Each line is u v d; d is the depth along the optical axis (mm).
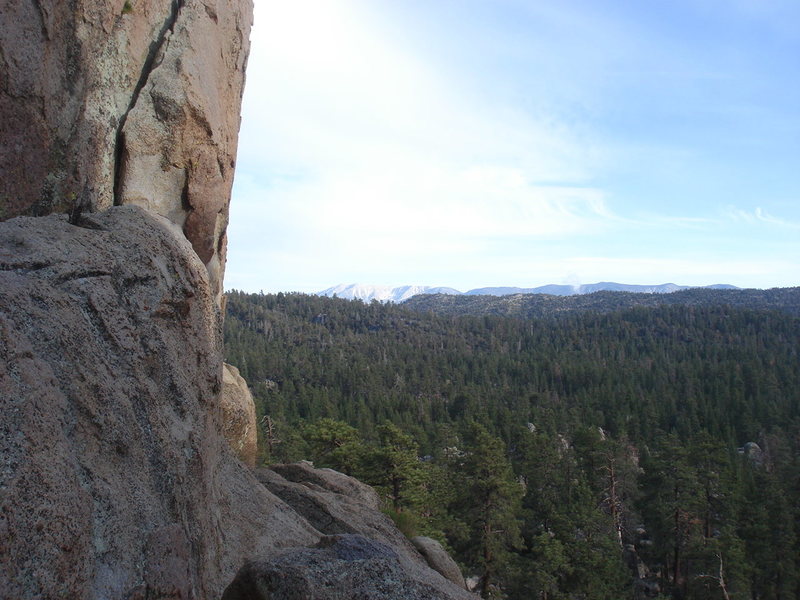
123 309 5570
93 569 3953
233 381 15992
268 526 9859
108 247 5879
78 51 6695
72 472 4008
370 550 5844
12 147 5711
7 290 4383
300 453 50281
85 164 6996
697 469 47844
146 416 5281
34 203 6148
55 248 5277
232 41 11023
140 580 4328
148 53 9047
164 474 5230
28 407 3846
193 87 9180
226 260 12641
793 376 115500
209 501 6645
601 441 54875
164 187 9227
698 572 40500
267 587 5125
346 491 15398
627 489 53312
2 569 3266
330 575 5281
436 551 13570
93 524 4109
